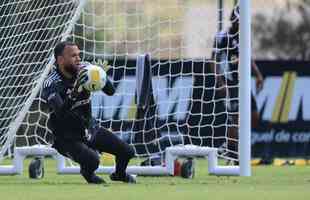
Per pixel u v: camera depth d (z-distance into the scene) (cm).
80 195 2212
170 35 4066
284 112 5362
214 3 4141
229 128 3859
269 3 8362
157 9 4222
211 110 4222
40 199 2111
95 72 2622
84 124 2681
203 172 3691
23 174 3494
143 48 4312
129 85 4059
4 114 3669
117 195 2206
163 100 4159
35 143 3959
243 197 2148
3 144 3544
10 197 2175
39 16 3728
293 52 8331
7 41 3747
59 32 3700
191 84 4188
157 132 3750
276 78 5353
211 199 2092
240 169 3153
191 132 4291
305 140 5384
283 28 8325
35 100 3825
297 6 8312
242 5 3117
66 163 3462
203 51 4197
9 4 3738
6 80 3709
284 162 4725
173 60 4197
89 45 4075
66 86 2669
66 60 2636
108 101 3928
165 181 2912
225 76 3634
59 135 2692
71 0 3697
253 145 5328
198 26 4106
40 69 3653
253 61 5050
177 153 3144
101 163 3412
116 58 4269
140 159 4000
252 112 5269
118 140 2711
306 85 5391
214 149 3183
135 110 3953
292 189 2444
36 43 3709
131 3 4291
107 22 4191
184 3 4106
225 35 3609
